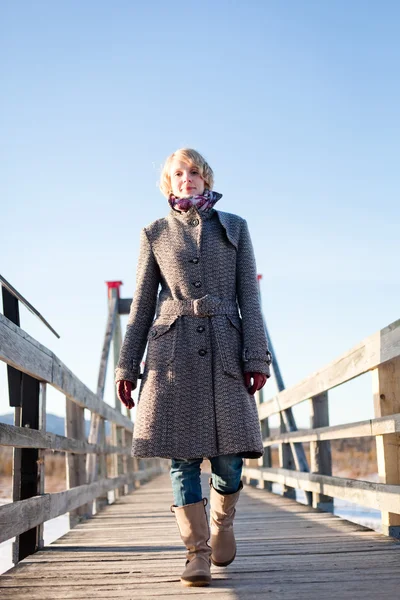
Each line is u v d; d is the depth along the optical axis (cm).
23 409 367
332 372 461
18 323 338
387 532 370
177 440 252
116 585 266
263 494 761
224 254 273
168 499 762
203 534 263
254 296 271
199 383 256
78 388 506
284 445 708
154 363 262
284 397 665
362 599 233
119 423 852
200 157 287
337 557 316
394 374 367
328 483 489
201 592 250
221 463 261
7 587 265
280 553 331
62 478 1741
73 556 337
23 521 315
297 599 236
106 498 689
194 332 262
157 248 279
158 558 327
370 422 375
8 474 1923
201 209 277
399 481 362
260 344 261
